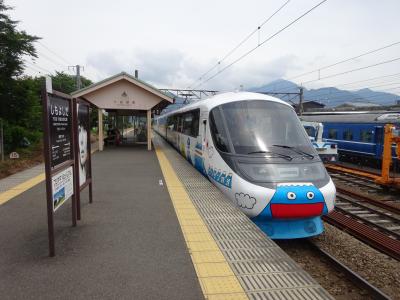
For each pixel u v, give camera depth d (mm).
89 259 4391
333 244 7586
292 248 7348
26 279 3867
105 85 18000
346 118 24641
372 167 22672
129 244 4906
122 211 6562
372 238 7949
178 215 6301
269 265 4246
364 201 12062
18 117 21438
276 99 9203
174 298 3480
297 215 6691
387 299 5109
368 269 6484
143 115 25328
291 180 7023
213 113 9281
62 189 4840
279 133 8188
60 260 4359
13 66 19203
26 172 11250
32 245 4855
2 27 18234
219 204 7070
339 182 15836
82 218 6113
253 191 6852
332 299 3467
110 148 20141
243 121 8406
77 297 3496
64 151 4914
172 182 9336
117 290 3637
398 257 6961
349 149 23688
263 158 7516
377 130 21094
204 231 5465
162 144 23781
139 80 18172
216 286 3721
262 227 6918
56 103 4547
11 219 6059
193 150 12328
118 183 9242
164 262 4312
